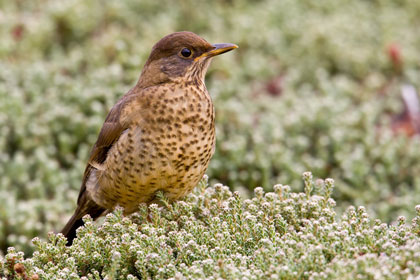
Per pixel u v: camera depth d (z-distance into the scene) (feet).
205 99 25.80
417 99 48.19
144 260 20.92
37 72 43.37
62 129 39.42
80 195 28.14
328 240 20.20
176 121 24.79
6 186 35.32
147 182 25.05
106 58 46.26
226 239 21.52
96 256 21.79
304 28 56.29
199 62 26.30
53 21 51.01
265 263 19.80
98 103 39.88
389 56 51.90
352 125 42.68
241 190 35.12
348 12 59.88
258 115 45.19
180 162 24.90
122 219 24.16
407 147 40.86
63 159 38.78
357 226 21.71
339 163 38.93
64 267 22.06
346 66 52.54
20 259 21.67
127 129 25.08
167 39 26.27
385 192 37.40
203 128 25.26
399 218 21.94
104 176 26.22
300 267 19.29
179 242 21.67
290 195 24.86
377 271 18.24
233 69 49.21
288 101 46.44
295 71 51.06
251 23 55.11
